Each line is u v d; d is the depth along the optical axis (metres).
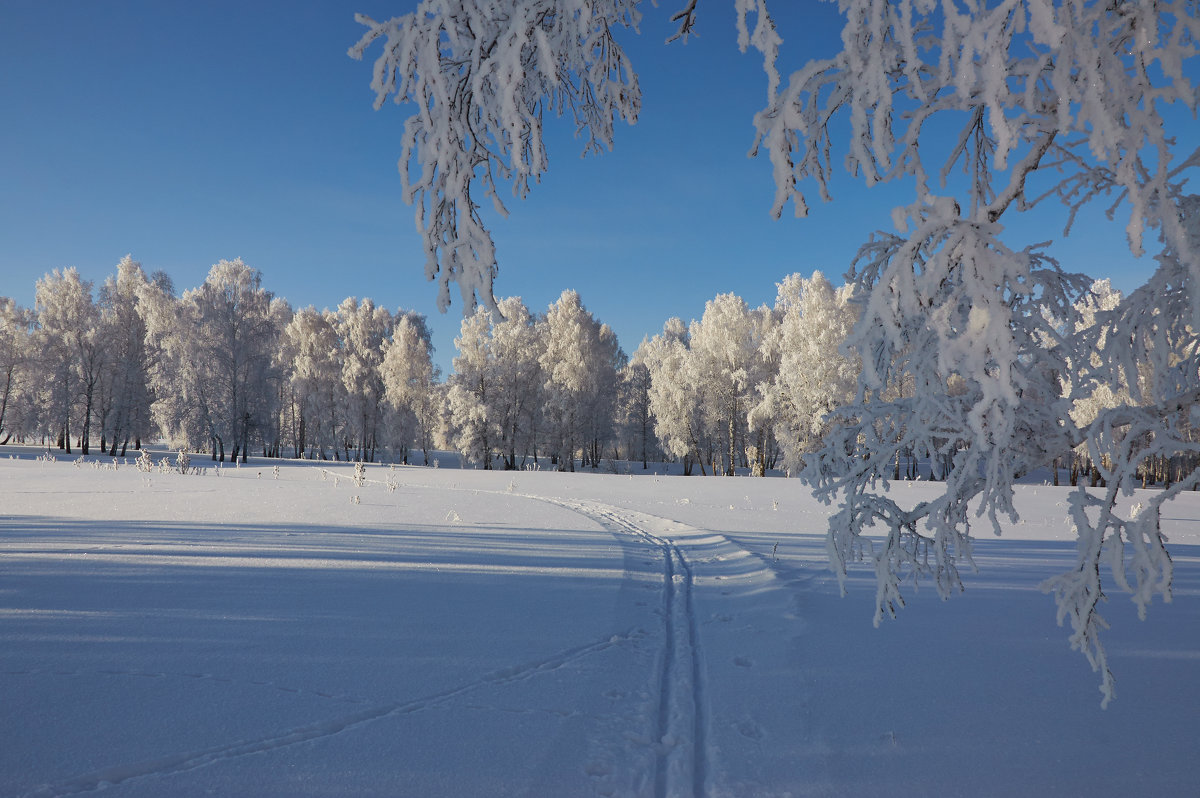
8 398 47.12
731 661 4.34
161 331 47.78
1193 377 2.70
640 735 3.14
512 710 3.39
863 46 2.06
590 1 2.46
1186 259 1.72
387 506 14.18
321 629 4.64
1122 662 4.16
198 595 5.49
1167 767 2.73
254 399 41.75
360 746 2.92
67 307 44.91
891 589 2.72
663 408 41.78
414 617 5.04
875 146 2.01
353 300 58.22
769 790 2.64
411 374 52.56
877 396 2.71
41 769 2.62
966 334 1.84
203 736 2.95
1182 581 7.06
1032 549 9.26
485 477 28.95
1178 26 1.75
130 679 3.60
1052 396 2.49
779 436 31.73
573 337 46.12
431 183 2.44
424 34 2.35
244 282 42.47
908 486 21.42
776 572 7.14
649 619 5.38
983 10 1.83
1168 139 2.35
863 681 3.85
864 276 3.00
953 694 3.61
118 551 7.43
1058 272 2.81
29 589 5.51
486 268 2.38
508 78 2.26
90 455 44.69
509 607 5.47
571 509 14.94
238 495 16.31
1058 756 2.86
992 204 2.14
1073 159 2.44
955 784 2.64
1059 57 1.76
